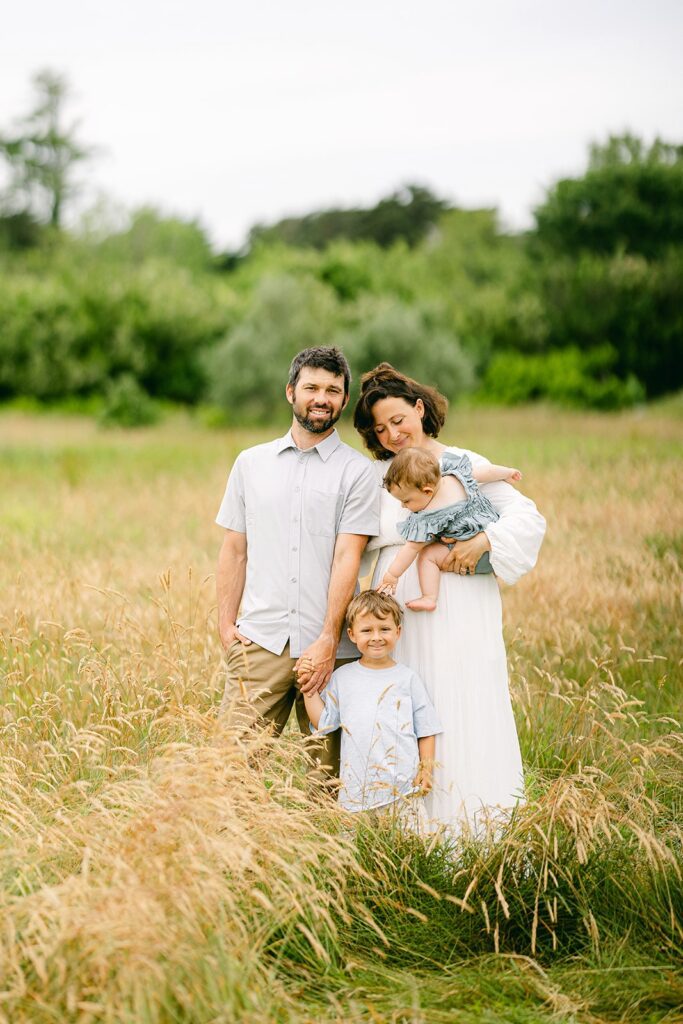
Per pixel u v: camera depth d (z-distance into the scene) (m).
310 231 60.31
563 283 31.61
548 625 5.58
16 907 2.49
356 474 3.59
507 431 19.64
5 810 3.09
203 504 10.28
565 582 6.36
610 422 20.72
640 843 3.18
